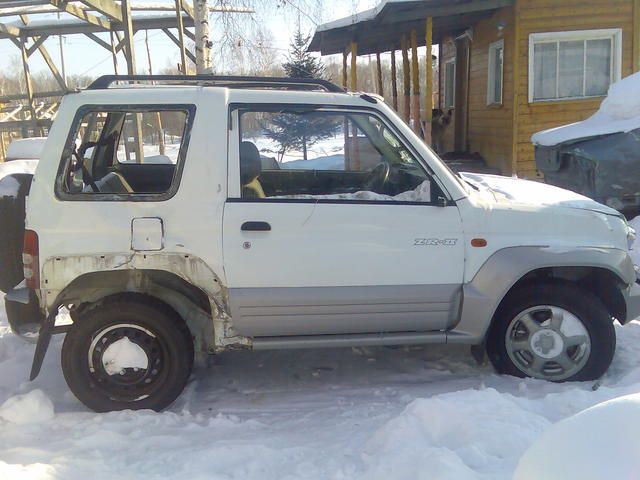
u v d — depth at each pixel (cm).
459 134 1555
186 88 382
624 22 1196
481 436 296
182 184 368
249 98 379
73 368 372
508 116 1231
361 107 388
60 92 1775
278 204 371
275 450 318
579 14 1188
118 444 333
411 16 1113
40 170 365
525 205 394
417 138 388
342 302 379
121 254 364
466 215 382
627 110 784
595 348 397
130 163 459
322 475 288
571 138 787
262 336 387
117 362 374
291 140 388
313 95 385
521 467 202
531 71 1201
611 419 191
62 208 362
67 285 366
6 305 396
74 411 381
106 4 1342
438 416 314
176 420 363
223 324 379
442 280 383
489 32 1319
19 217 398
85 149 395
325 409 381
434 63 2020
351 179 403
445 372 438
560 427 201
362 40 1338
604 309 397
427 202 382
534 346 402
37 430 349
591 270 403
